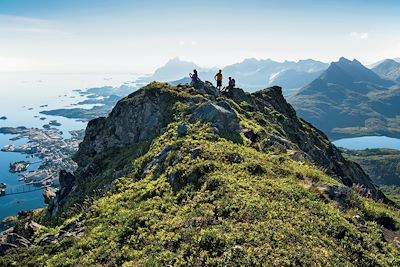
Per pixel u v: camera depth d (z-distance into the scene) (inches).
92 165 2327.8
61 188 2508.6
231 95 2723.9
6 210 7849.4
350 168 3476.9
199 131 1643.7
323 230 906.7
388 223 1146.0
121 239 1020.5
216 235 836.6
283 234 832.9
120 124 2425.0
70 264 1003.9
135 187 1380.4
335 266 762.2
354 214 1096.8
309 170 1400.1
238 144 1588.3
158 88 2421.3
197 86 2486.5
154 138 1867.6
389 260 868.6
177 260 806.5
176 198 1139.3
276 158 1498.5
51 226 1720.0
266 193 1053.8
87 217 1296.8
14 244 1418.6
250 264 733.3
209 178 1134.4
